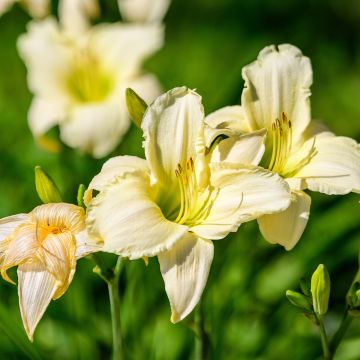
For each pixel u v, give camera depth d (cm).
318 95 176
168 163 91
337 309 126
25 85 174
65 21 131
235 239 120
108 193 88
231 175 89
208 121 95
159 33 131
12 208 126
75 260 86
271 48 95
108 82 132
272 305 118
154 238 87
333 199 122
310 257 118
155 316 116
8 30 193
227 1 206
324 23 200
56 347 115
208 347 96
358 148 94
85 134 124
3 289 118
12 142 145
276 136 94
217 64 181
